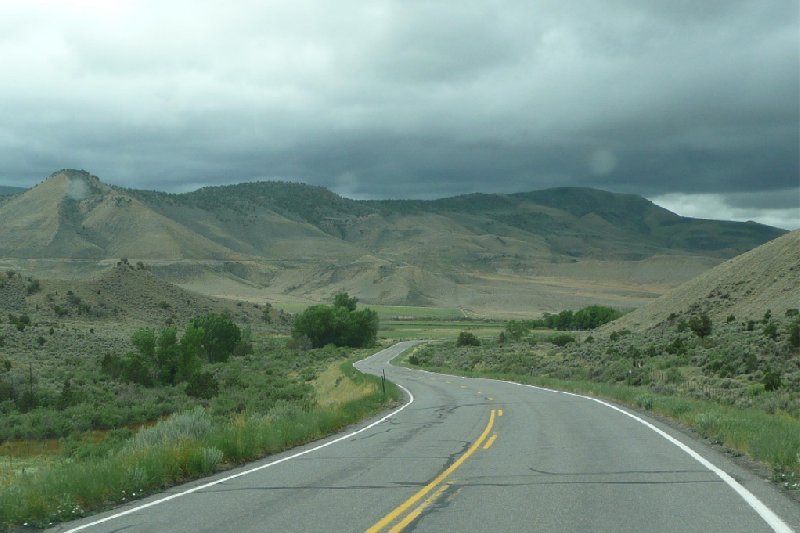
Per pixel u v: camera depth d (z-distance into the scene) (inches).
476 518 353.4
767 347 1771.7
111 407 1902.1
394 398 1328.7
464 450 611.8
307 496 425.4
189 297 6220.5
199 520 371.9
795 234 3508.9
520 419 874.1
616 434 701.3
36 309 4827.8
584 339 3909.9
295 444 707.4
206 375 2363.4
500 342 4252.0
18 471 912.3
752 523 332.8
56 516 395.9
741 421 673.6
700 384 1449.3
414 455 591.2
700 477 456.1
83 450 1122.0
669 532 319.3
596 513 359.9
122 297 5595.5
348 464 552.1
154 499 436.1
